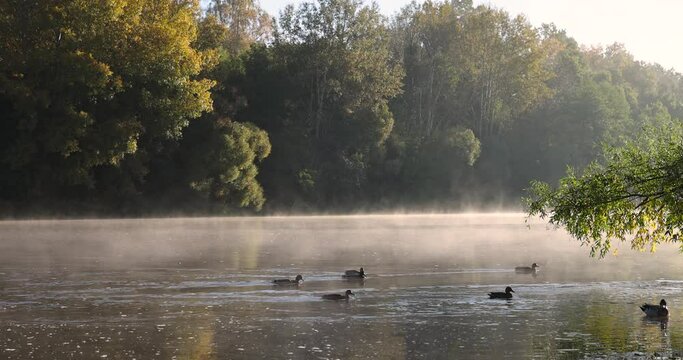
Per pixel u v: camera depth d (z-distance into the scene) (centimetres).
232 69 9225
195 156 7938
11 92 6378
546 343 1888
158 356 1739
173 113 7038
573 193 2080
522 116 11612
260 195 8500
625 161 2055
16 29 6594
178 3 7975
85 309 2297
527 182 11112
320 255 4003
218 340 1902
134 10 6825
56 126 6562
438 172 10306
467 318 2202
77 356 1734
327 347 1839
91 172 7244
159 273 3139
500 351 1811
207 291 2664
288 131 9369
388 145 10269
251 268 3350
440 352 1802
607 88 11725
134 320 2136
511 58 11175
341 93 9600
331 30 9631
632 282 2950
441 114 11700
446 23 11469
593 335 1980
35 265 3384
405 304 2425
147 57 6731
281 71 9500
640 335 1977
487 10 11438
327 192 9638
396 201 10056
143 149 7512
